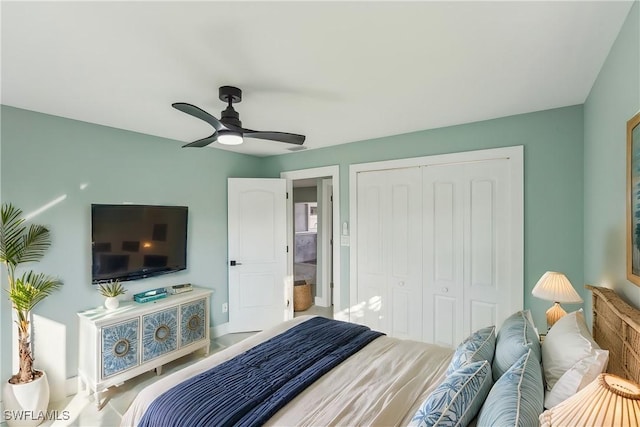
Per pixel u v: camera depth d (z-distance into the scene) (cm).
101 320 265
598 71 202
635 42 135
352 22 149
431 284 335
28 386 236
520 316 193
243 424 132
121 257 309
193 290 357
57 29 152
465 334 315
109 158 309
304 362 186
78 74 200
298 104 257
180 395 152
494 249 301
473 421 123
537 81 217
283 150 425
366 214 377
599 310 181
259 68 195
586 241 251
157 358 305
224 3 134
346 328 245
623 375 136
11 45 166
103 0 131
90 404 265
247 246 426
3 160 248
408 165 346
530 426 97
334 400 151
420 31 157
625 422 78
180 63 187
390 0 134
